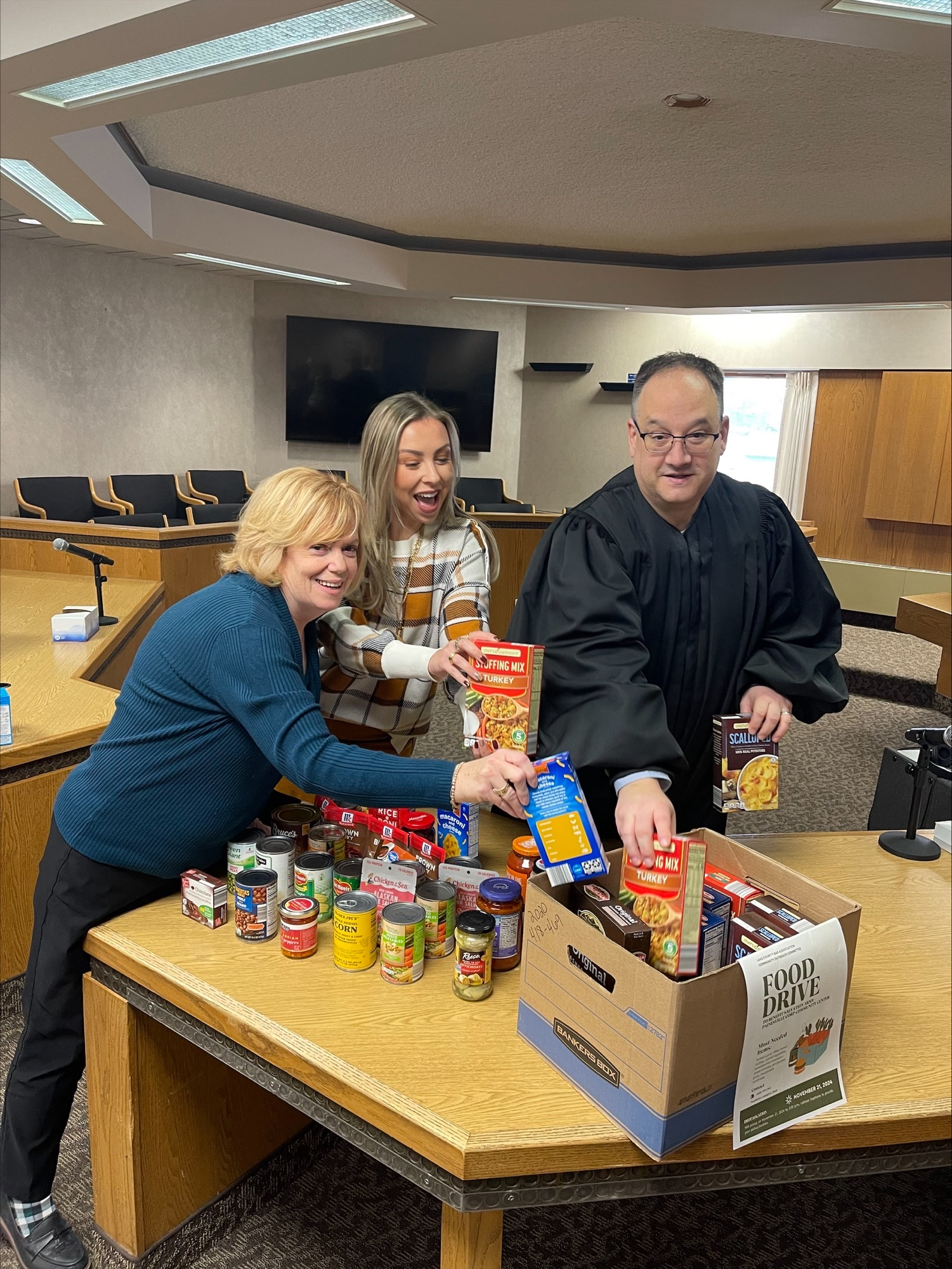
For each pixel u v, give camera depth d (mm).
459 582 1780
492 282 6988
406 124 4078
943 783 2678
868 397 8281
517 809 1161
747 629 1593
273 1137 1752
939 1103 1070
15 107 3240
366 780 1210
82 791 1378
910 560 8219
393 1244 1668
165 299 8414
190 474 8695
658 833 1057
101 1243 1586
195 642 1294
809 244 6391
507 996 1243
